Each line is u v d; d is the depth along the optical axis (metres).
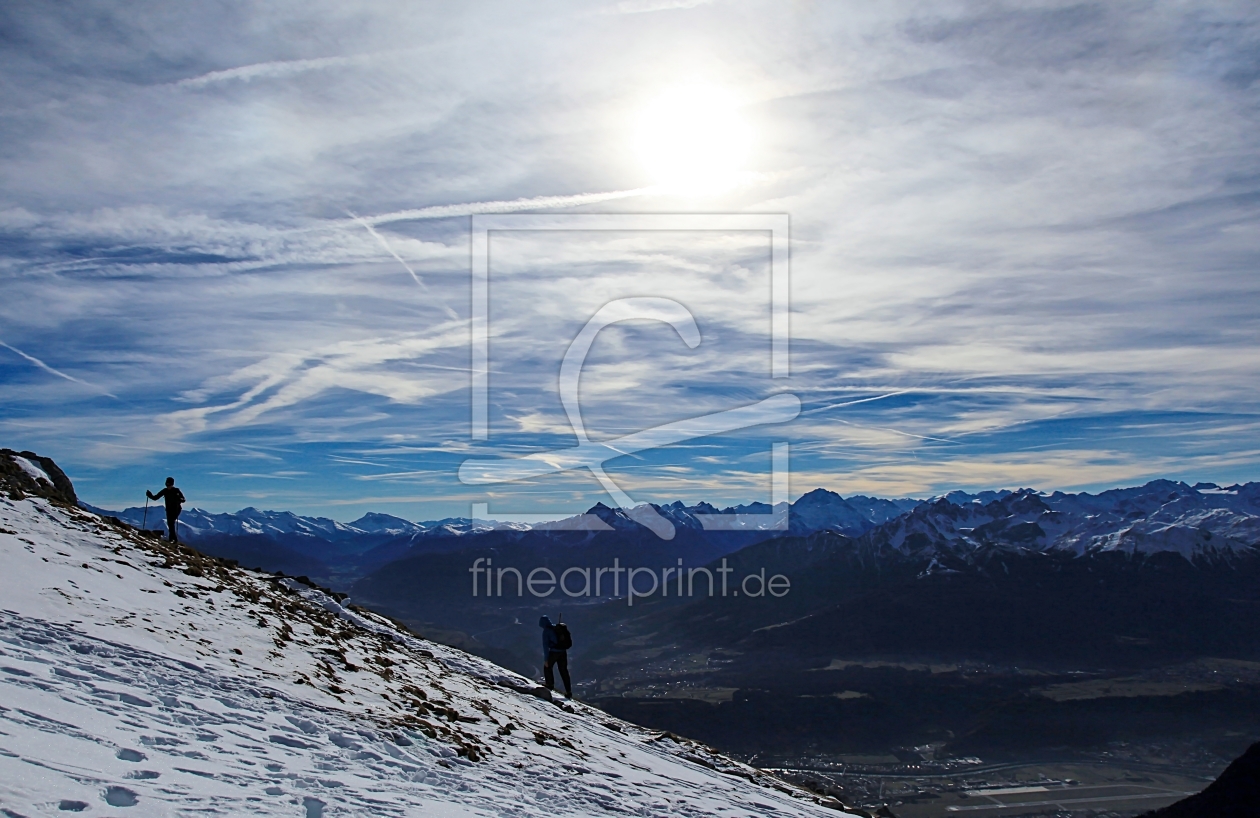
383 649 24.47
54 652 12.69
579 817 13.53
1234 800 126.12
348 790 10.71
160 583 20.14
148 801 8.15
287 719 13.43
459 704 20.36
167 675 13.41
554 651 31.72
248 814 8.63
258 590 24.77
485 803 12.46
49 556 18.80
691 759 25.55
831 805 25.48
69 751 8.87
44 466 32.47
